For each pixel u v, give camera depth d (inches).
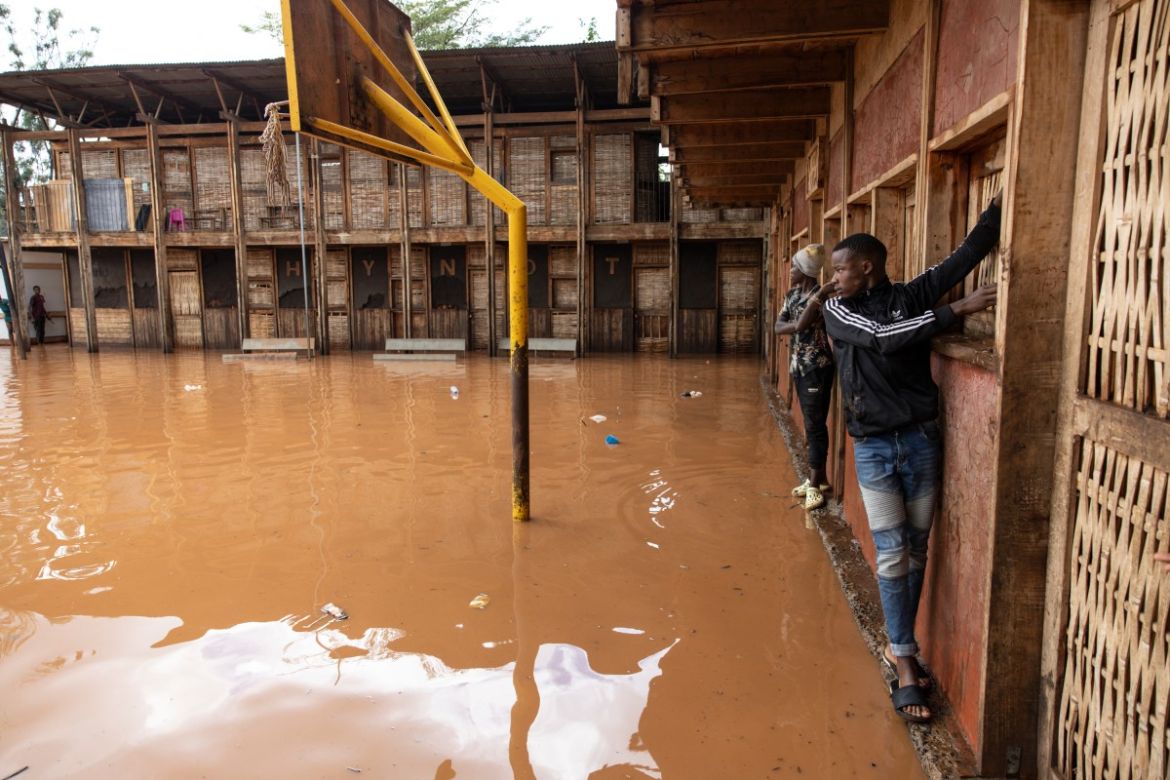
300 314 798.5
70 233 767.7
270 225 762.2
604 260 731.4
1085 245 82.4
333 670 127.8
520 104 747.4
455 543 188.5
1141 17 73.0
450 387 477.4
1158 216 70.1
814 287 210.7
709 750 105.7
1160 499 69.4
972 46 110.5
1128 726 74.2
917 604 118.6
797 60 224.7
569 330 751.7
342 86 173.6
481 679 124.9
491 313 697.0
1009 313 87.4
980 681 95.3
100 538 192.9
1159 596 69.4
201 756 104.8
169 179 788.6
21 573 170.2
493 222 687.7
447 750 106.2
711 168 415.5
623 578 166.6
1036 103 84.0
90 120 810.8
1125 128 75.6
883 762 102.6
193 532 197.0
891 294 112.0
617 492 231.3
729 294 709.3
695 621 145.6
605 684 123.2
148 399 430.6
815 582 163.9
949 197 130.3
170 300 807.1
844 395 117.9
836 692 120.3
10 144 727.1
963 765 96.8
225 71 673.6
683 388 464.4
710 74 228.2
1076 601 84.6
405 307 719.1
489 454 282.8
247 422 353.4
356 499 225.5
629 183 702.5
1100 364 80.6
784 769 101.4
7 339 874.8
